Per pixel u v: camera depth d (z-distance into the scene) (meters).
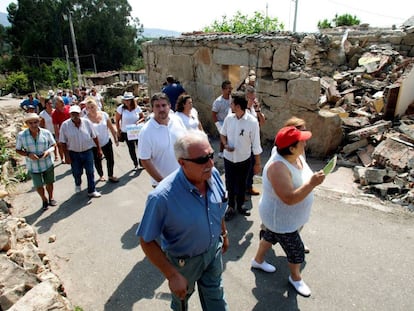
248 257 3.57
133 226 4.45
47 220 4.73
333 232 3.89
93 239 4.16
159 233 2.04
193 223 2.06
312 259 3.45
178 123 3.56
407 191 4.50
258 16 22.88
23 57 52.41
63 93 15.52
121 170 6.80
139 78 36.56
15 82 42.72
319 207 4.45
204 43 7.87
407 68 7.01
